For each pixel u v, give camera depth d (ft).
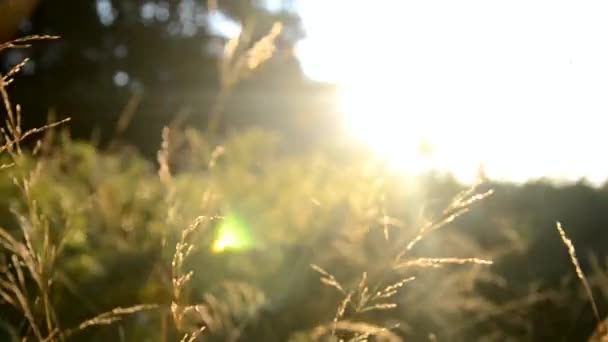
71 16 61.41
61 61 61.98
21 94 41.83
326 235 11.76
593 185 16.49
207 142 14.66
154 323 8.70
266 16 49.19
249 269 10.32
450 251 11.34
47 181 12.14
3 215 9.52
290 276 10.34
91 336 8.53
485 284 10.94
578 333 9.64
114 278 9.83
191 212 9.41
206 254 9.15
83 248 10.61
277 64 51.49
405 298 9.37
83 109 40.24
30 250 6.01
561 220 14.74
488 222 13.98
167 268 8.50
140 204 12.55
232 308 9.23
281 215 12.82
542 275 11.54
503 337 9.61
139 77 64.80
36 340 7.43
